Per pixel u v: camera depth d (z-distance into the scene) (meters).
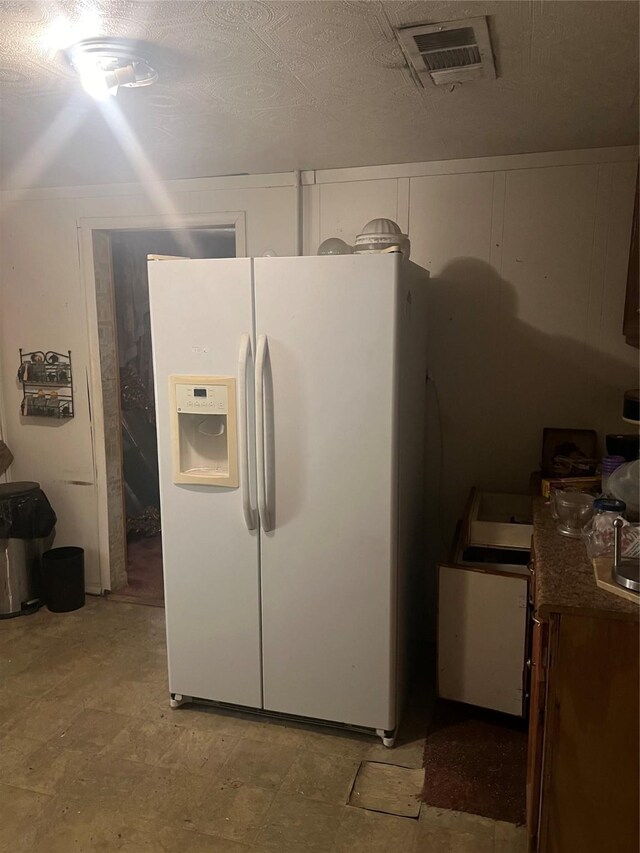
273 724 2.45
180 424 2.34
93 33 1.58
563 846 1.58
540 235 2.70
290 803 2.04
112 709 2.54
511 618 2.31
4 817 1.98
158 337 2.31
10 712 2.51
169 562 2.43
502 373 2.84
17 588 3.33
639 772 1.50
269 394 2.22
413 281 2.34
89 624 3.25
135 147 2.57
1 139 2.47
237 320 2.22
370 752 2.29
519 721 2.48
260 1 1.41
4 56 1.71
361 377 2.14
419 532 2.83
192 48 1.67
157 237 4.38
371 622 2.27
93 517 3.55
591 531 1.84
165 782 2.13
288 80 1.88
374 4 1.44
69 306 3.40
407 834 1.92
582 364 2.74
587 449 2.72
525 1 1.43
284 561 2.31
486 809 2.01
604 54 1.71
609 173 2.59
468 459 2.93
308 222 2.99
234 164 2.84
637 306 2.27
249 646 2.40
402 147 2.57
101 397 3.43
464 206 2.77
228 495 2.32
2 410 3.64
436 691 2.55
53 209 3.35
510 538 2.47
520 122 2.26
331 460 2.21
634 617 1.43
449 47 1.67
